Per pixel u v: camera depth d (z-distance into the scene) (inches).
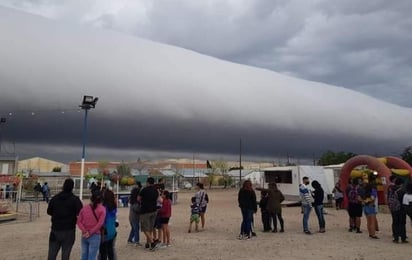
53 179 1903.3
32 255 370.9
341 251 387.9
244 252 383.9
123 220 711.7
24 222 677.9
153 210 386.9
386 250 392.8
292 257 358.9
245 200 480.1
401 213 438.6
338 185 975.0
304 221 519.8
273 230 535.8
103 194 288.7
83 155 786.8
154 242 390.3
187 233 527.5
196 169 3917.3
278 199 534.9
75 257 357.4
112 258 289.4
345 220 700.0
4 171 1460.4
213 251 388.2
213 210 953.5
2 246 423.2
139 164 2158.0
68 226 256.4
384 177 906.7
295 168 1222.3
